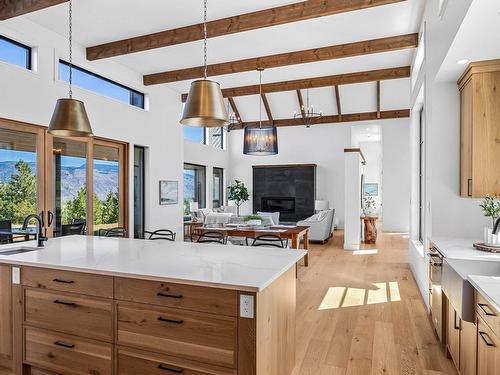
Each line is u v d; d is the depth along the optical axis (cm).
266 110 1165
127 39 531
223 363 188
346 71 730
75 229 542
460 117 362
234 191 1201
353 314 383
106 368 219
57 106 270
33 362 244
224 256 254
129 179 655
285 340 233
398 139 1131
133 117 664
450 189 366
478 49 284
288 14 434
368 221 913
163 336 202
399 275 559
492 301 165
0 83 428
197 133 1145
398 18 473
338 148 1194
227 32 468
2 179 438
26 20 462
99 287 220
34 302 243
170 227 775
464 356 223
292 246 571
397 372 262
